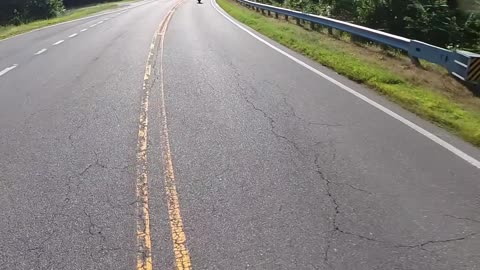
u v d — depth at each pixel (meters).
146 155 5.30
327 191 4.34
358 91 8.00
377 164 4.92
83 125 6.44
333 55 11.18
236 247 3.48
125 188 4.48
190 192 4.37
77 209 4.09
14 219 3.95
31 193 4.41
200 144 5.62
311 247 3.46
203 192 4.37
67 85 8.99
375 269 3.20
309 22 19.38
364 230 3.68
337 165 4.92
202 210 4.03
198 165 4.99
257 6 27.06
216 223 3.82
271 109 7.02
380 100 7.43
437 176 4.62
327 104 7.21
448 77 8.93
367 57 11.20
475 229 3.68
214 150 5.41
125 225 3.81
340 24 14.50
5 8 40.50
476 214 3.90
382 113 6.71
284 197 4.24
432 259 3.30
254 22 20.78
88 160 5.19
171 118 6.70
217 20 23.55
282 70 9.91
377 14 22.42
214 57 11.84
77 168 4.98
